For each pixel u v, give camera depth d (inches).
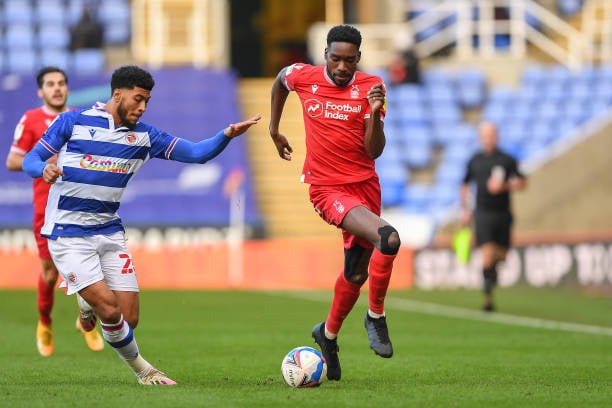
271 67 4522.6
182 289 2605.8
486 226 1956.2
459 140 3287.4
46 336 1203.2
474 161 1975.9
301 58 4510.3
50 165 845.2
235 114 3331.7
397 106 3366.1
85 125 894.4
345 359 1176.2
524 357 1204.5
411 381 967.0
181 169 3083.2
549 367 1096.2
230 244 2726.4
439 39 3695.9
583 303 2164.1
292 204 3137.3
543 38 3668.8
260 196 3147.1
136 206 3002.0
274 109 983.0
